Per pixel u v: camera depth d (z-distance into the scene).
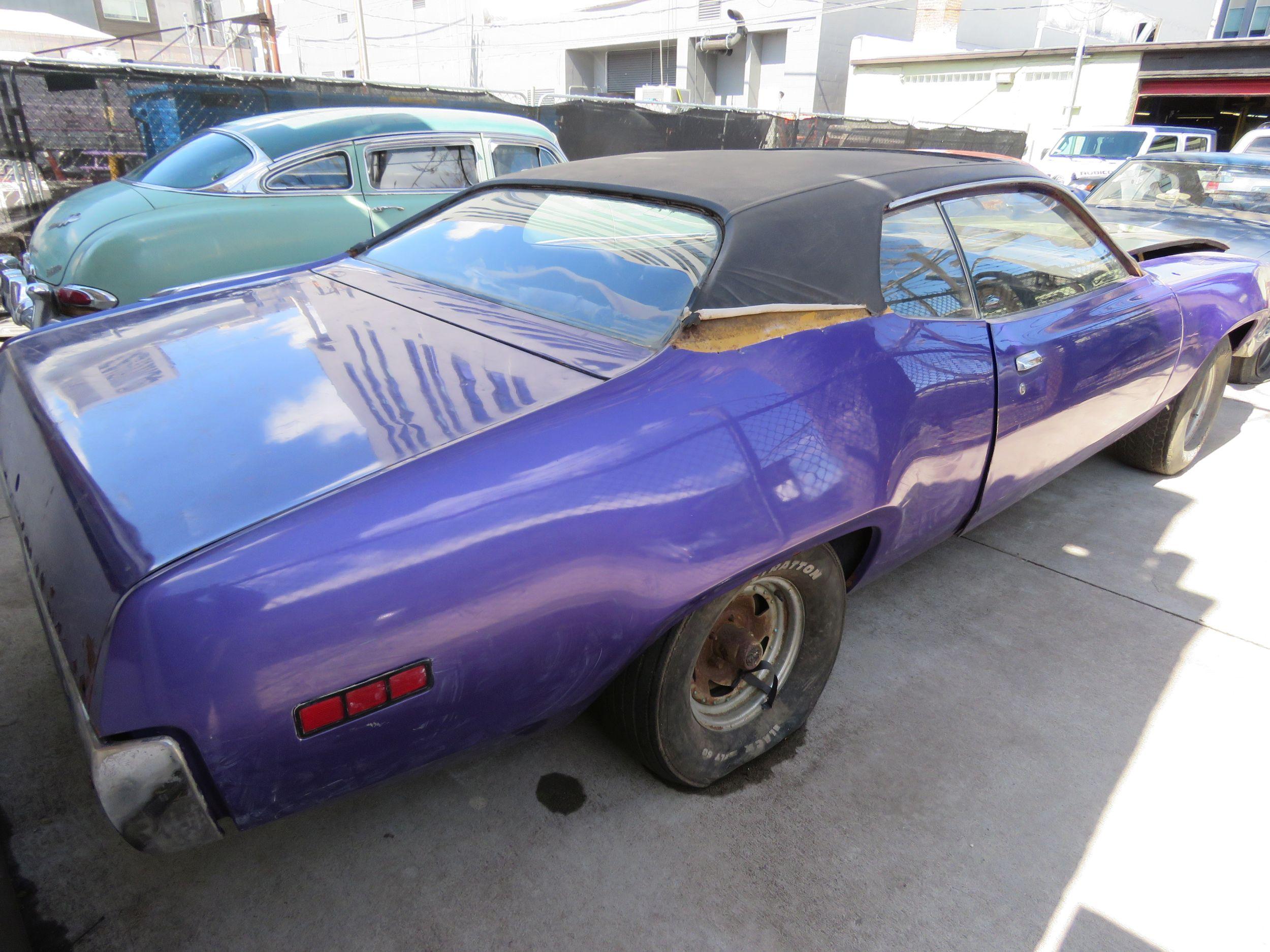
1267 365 5.32
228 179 4.43
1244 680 2.47
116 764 1.08
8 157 6.39
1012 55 20.61
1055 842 1.88
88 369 1.72
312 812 1.88
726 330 1.67
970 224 2.28
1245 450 4.23
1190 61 18.27
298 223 4.57
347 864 1.74
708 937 1.62
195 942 1.56
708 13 26.11
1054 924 1.68
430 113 5.30
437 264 2.32
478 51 32.38
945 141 14.61
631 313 1.79
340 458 1.34
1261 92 17.45
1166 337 2.99
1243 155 5.88
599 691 1.58
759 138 11.80
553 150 5.95
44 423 1.51
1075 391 2.53
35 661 2.28
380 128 4.98
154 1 36.78
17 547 2.87
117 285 3.96
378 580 1.20
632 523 1.42
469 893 1.68
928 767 2.08
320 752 1.21
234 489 1.27
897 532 2.00
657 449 1.48
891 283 1.99
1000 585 2.94
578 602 1.38
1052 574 3.02
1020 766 2.10
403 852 1.78
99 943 1.54
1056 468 2.78
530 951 1.57
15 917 1.56
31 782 1.89
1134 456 3.83
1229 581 3.01
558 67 30.42
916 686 2.38
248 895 1.66
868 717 2.25
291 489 1.26
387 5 34.25
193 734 1.11
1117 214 5.77
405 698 1.25
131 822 1.11
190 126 7.11
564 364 1.63
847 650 2.53
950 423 2.02
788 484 1.62
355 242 4.83
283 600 1.14
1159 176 6.04
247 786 1.18
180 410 1.50
